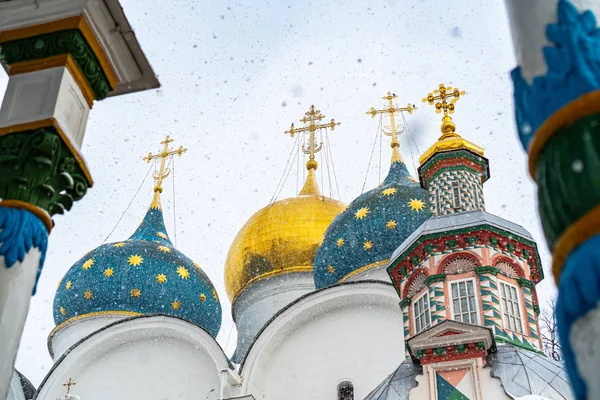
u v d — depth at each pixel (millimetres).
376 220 31281
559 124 3805
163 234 39375
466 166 23922
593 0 4102
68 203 6473
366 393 25953
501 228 21922
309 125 42688
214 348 27750
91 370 28859
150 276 33875
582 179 3641
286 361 27234
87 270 34062
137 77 7414
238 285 35688
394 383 19516
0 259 5770
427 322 21109
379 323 27219
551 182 3766
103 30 6965
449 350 18969
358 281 27344
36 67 6699
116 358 28906
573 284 3480
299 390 26594
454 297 20984
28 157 6199
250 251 35469
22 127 6285
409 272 22281
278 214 36062
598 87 3789
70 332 33375
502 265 21641
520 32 4184
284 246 35125
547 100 3910
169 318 28641
